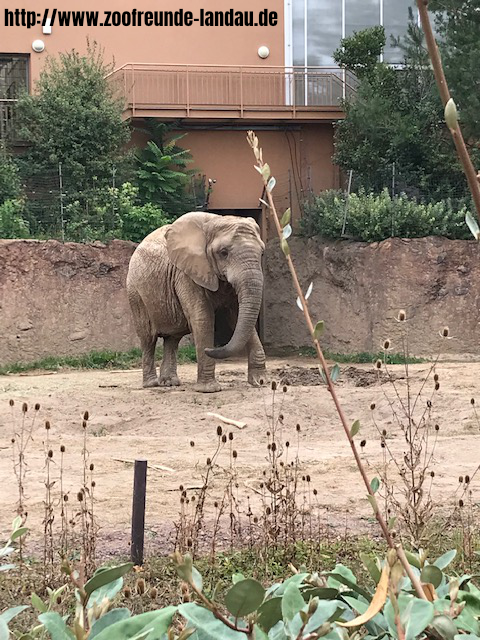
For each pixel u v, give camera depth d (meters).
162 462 11.12
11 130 31.03
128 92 31.34
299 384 19.12
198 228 17.98
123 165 30.75
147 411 15.84
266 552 6.74
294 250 31.56
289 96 32.06
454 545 7.06
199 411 15.64
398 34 32.97
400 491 8.87
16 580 6.43
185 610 1.94
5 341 26.78
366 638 2.16
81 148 30.09
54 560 7.05
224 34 31.98
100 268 28.20
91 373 25.05
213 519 8.43
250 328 17.12
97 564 6.88
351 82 31.94
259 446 12.74
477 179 1.61
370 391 16.47
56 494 9.41
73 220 29.09
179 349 28.19
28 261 27.19
